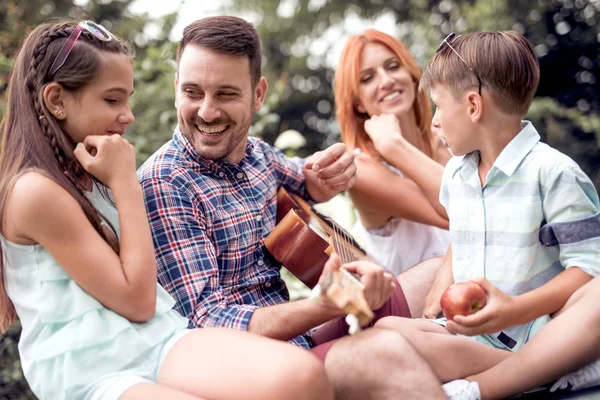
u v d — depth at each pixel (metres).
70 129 2.44
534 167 2.63
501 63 2.67
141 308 2.34
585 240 2.55
